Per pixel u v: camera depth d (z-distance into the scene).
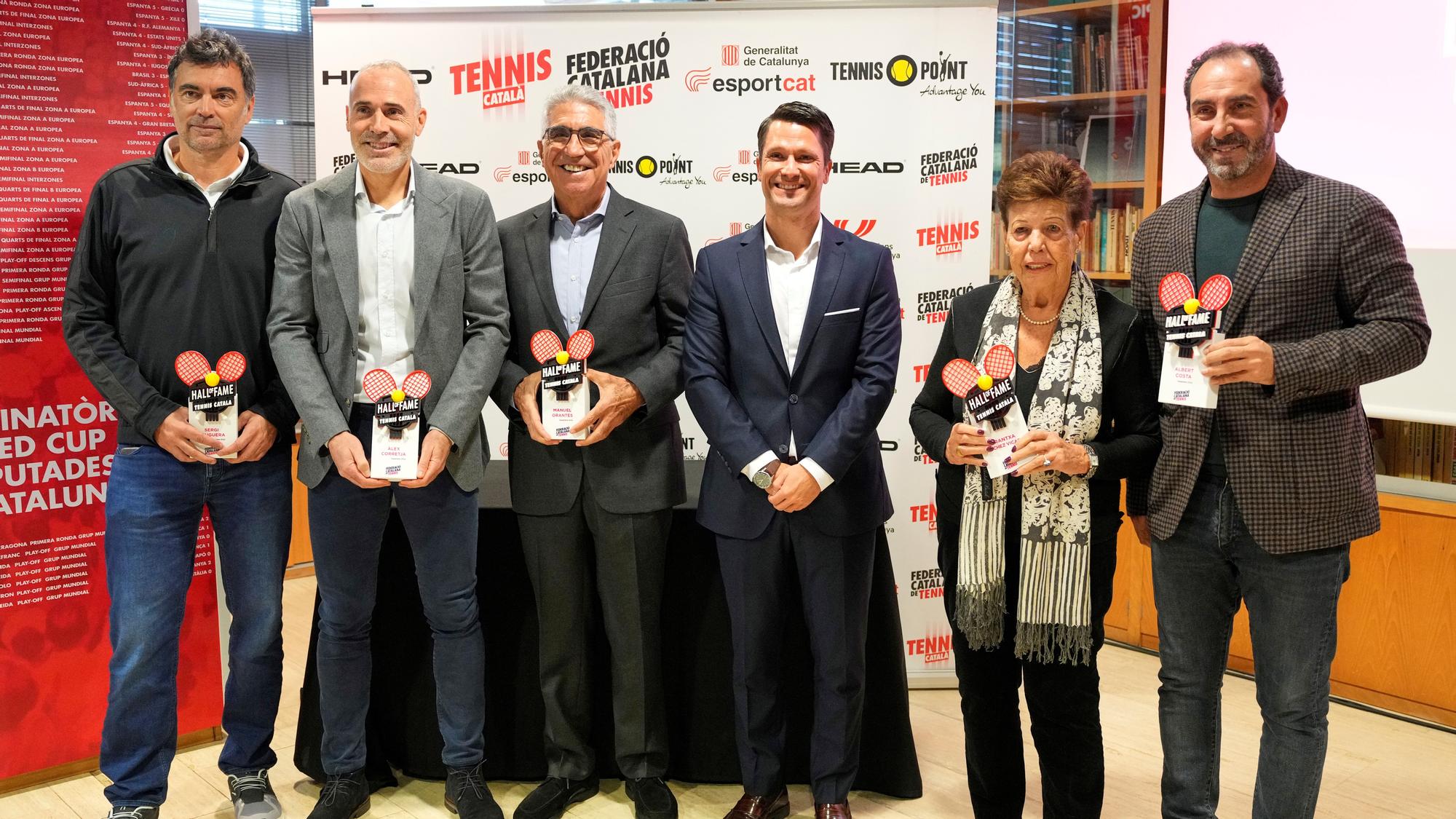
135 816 2.44
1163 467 2.06
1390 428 3.34
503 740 2.80
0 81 2.60
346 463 2.28
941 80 3.31
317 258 2.36
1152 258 2.12
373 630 2.80
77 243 2.48
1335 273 1.91
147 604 2.41
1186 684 2.11
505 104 3.41
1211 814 2.14
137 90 2.82
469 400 2.35
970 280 3.39
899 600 3.53
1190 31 3.61
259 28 5.33
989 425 2.00
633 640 2.54
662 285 2.50
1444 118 3.04
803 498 2.24
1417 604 3.18
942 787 2.82
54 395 2.75
